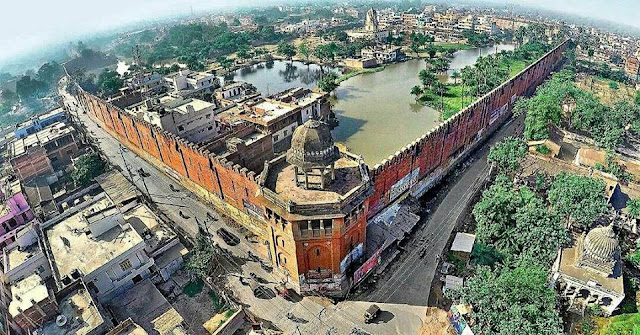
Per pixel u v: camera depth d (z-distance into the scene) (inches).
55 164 3698.3
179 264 2332.7
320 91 5241.1
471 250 2295.8
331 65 7608.3
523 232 2143.2
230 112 4252.0
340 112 4953.3
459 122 3230.8
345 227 1957.4
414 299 2118.6
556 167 2950.3
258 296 2164.1
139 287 2153.1
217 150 2994.6
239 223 2780.5
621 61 7258.9
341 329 1972.2
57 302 1865.2
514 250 2199.8
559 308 1940.2
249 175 2379.4
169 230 2448.3
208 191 2957.7
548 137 3462.1
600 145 3553.2
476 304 1775.3
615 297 1855.3
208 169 2787.9
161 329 1909.4
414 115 4753.9
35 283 2018.9
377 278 2261.3
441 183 3191.4
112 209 2352.4
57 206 3016.7
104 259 2080.5
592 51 7096.5
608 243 1873.8
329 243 1971.0
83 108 5319.9
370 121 4603.8
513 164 2805.1
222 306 2097.7
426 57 7859.3
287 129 4050.2
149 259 2212.1
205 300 2143.2
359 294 2166.6
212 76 5644.7
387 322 1998.0
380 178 2464.3
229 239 2613.2
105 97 5324.8
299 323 2007.9
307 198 1932.8
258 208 2482.8
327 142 1862.7
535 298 1674.5
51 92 6998.0
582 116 3789.4
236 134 3484.3
